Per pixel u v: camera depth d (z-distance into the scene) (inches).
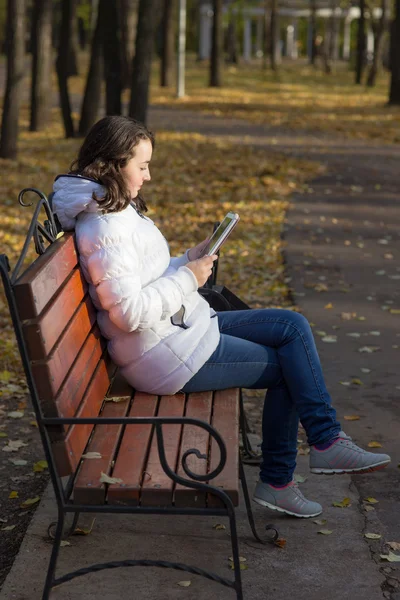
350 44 2930.6
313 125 1012.5
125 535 150.8
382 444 192.5
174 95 1450.5
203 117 1110.4
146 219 148.9
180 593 133.1
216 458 126.4
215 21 1611.7
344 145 825.5
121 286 134.7
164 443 131.4
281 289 332.5
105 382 146.9
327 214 494.9
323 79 1971.0
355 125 1011.9
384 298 321.7
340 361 249.0
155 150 749.9
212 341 145.7
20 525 159.8
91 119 851.4
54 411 117.7
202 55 2696.9
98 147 141.3
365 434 197.9
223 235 151.4
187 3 2984.7
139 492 118.5
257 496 154.9
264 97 1448.1
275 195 554.9
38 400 117.0
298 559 143.3
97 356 143.4
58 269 128.0
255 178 616.1
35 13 893.8
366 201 535.2
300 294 327.0
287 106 1275.8
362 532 152.6
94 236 136.8
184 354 143.6
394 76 1255.5
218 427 135.8
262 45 3038.9
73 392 126.0
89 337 140.2
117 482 119.0
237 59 2475.4
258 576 138.0
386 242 422.3
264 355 148.6
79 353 132.6
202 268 143.0
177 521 156.3
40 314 117.0
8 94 671.8
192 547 147.0
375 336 274.1
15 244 427.5
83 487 118.3
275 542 147.6
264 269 370.6
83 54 2640.3
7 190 559.8
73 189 138.6
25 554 143.7
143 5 650.2
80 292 138.3
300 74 2148.1
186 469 117.5
